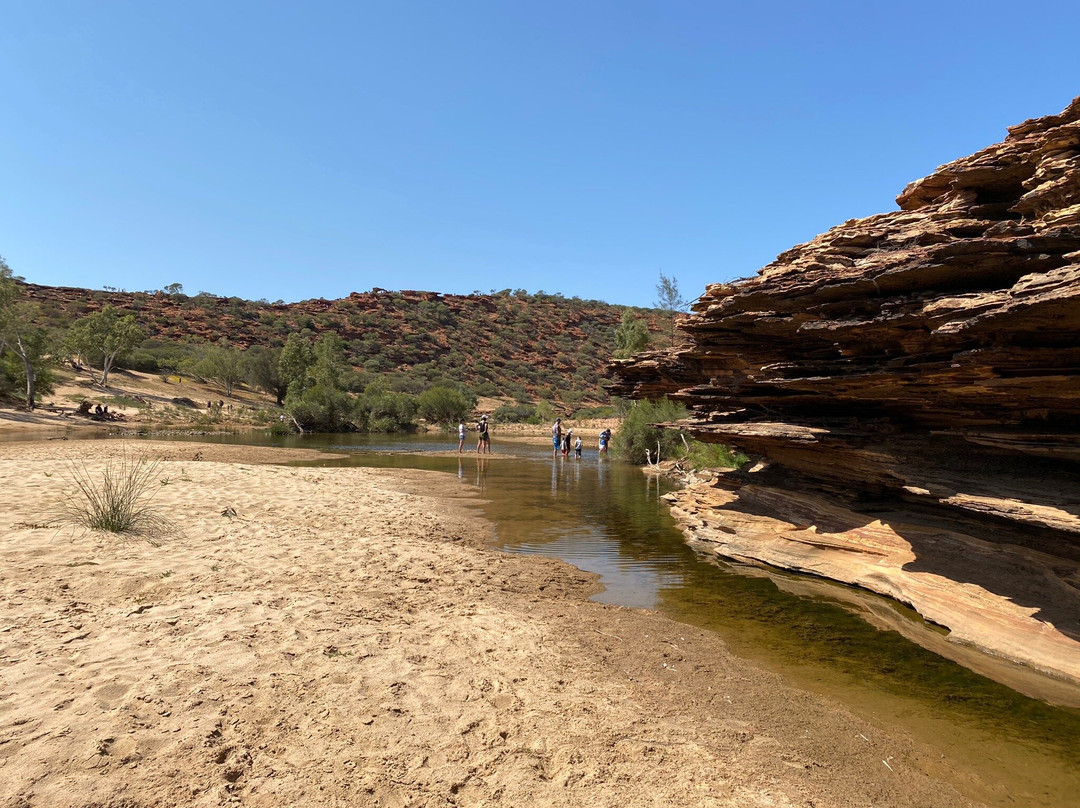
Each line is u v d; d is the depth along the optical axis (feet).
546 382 331.16
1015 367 18.33
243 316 333.01
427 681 14.98
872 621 22.30
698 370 35.99
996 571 21.22
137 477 42.01
